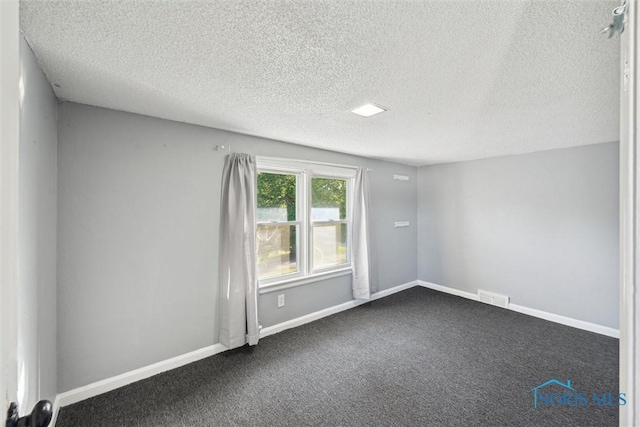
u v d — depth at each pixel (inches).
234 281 103.3
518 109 83.3
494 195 157.3
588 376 91.1
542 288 139.6
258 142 115.7
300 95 73.8
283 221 129.0
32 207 55.1
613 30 24.7
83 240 79.0
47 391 67.0
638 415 20.5
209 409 76.3
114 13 42.6
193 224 99.0
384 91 71.3
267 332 120.3
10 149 21.7
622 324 22.6
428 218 189.0
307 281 134.2
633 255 20.7
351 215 157.9
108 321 83.2
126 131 85.7
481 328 127.6
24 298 50.6
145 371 89.4
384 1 40.4
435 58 55.8
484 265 161.8
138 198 88.0
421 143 125.6
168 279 94.0
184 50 53.1
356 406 77.7
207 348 102.6
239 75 63.1
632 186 20.8
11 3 21.8
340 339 116.9
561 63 57.4
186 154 97.3
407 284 187.9
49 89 67.1
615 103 78.2
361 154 151.6
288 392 83.4
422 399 80.5
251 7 41.6
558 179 134.4
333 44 51.2
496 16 43.6
